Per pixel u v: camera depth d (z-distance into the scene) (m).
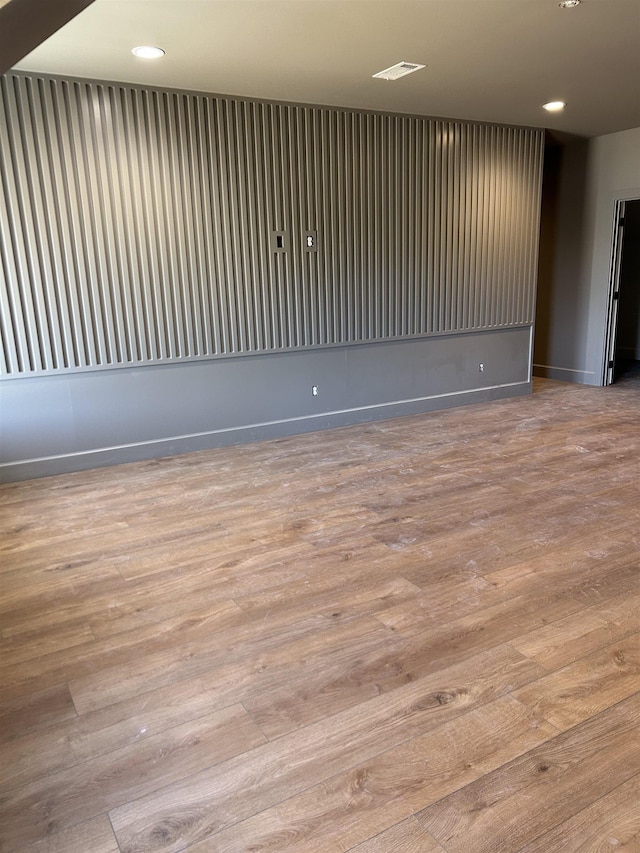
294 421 5.60
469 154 6.05
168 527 3.63
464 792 1.75
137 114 4.48
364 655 2.38
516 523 3.56
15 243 4.25
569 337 7.68
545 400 6.73
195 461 4.88
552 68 4.29
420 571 3.03
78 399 4.64
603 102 5.26
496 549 3.24
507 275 6.59
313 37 3.61
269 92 4.74
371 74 4.35
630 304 9.38
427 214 5.93
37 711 2.12
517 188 6.45
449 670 2.28
